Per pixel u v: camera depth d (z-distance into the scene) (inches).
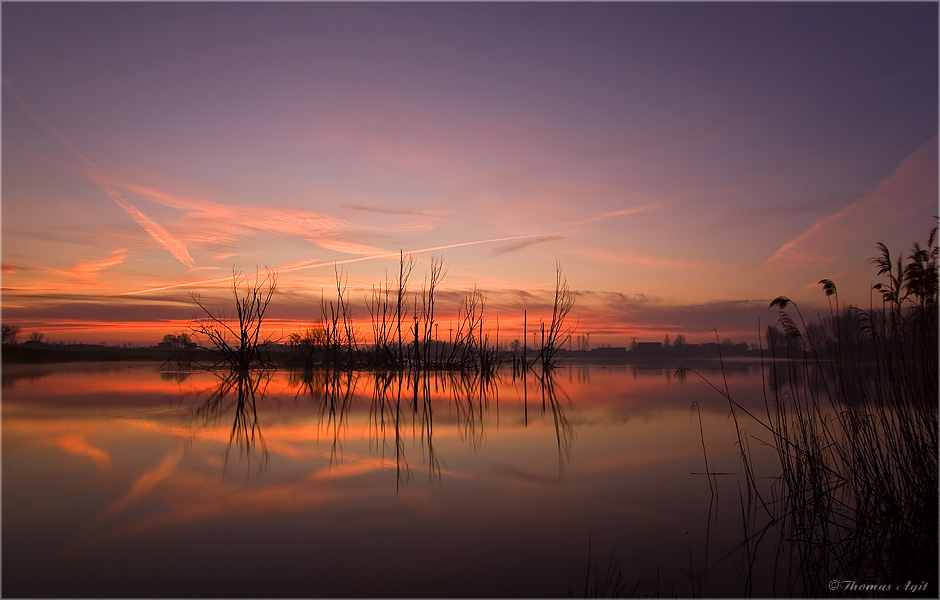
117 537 241.0
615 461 384.5
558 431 499.2
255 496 298.0
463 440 454.6
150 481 323.6
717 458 394.3
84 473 338.0
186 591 194.9
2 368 1191.6
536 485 326.0
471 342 1627.7
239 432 475.8
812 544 243.9
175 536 243.3
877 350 277.9
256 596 192.2
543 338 1713.8
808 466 327.9
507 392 874.8
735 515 278.5
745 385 919.0
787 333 313.0
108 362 1528.1
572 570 216.4
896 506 260.4
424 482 329.1
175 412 583.2
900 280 267.7
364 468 360.5
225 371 1270.9
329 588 198.5
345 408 645.9
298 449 412.2
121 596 191.3
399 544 237.6
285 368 1445.6
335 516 269.6
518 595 196.1
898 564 228.1
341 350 1469.0
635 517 273.9
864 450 284.4
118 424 503.8
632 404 698.2
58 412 571.2
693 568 220.2
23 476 331.0
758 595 201.3
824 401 644.1
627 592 199.8
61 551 226.4
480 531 253.3
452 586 201.6
